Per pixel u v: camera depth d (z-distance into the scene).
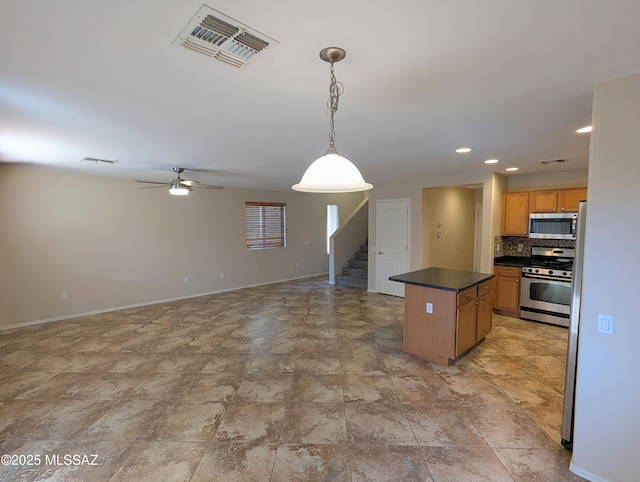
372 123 2.58
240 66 1.64
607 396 1.84
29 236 4.83
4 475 1.94
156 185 6.00
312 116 2.41
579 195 4.64
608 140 1.79
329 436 2.29
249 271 7.57
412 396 2.80
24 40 1.38
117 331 4.53
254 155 3.79
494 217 5.20
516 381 3.06
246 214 7.52
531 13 1.21
